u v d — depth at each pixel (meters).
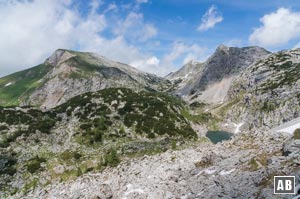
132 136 135.00
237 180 43.31
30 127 136.62
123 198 50.47
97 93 173.12
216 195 41.91
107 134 134.12
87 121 144.38
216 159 53.06
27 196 70.56
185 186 47.94
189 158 58.84
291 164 41.50
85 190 57.91
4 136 131.38
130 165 64.06
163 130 141.38
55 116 152.12
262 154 48.31
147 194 48.66
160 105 162.75
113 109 155.50
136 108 156.62
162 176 53.22
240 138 59.97
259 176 41.81
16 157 117.88
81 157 117.75
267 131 59.16
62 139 132.50
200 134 158.88
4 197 97.50
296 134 46.94
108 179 59.94
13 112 150.12
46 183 102.81
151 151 123.00
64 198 59.00
